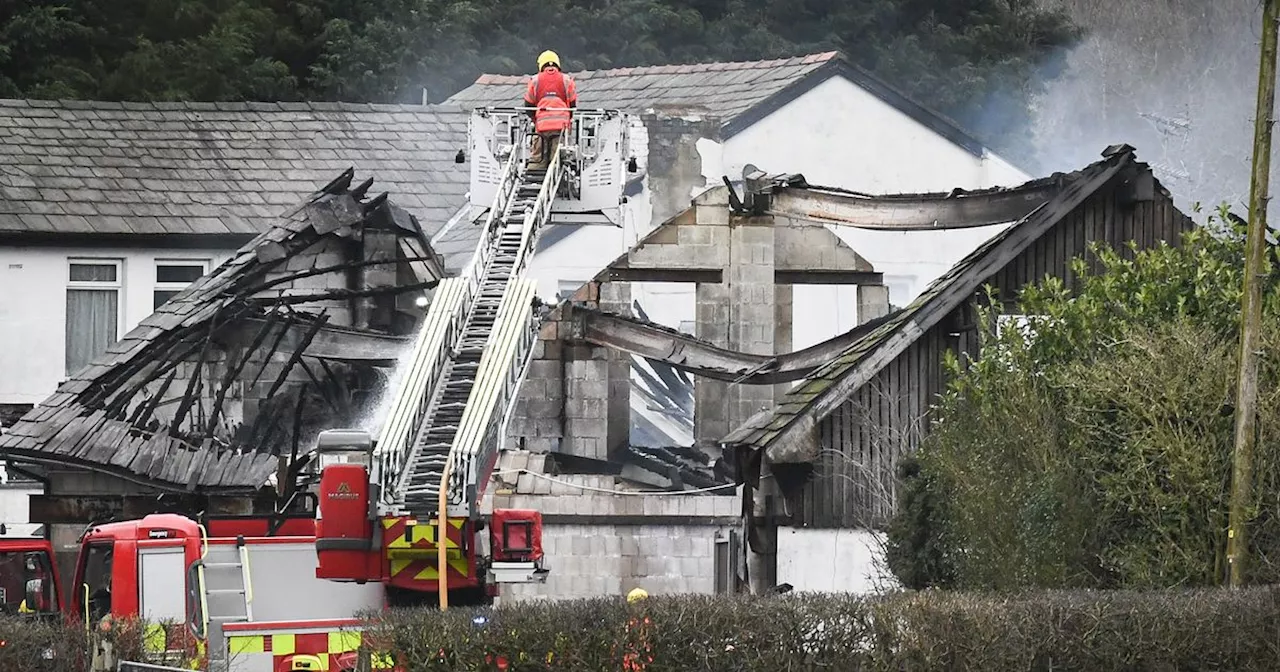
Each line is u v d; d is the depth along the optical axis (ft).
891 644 187.01
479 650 184.85
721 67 592.19
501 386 261.44
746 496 323.37
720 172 539.29
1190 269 255.91
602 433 399.03
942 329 330.54
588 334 381.19
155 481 339.77
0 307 436.76
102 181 455.63
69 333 441.27
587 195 355.56
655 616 185.78
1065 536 233.96
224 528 252.42
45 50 619.26
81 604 242.99
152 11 650.84
